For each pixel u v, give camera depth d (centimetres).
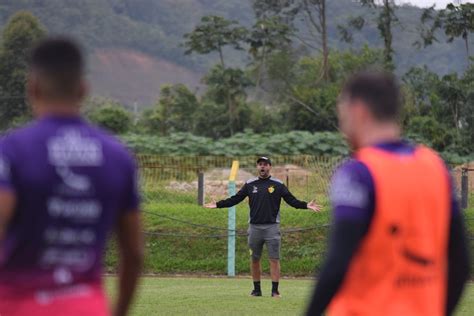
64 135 936
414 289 941
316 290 912
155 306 3003
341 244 910
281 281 4266
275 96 12556
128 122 12519
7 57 13262
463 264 993
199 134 12044
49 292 923
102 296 955
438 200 963
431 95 9844
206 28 12125
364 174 931
